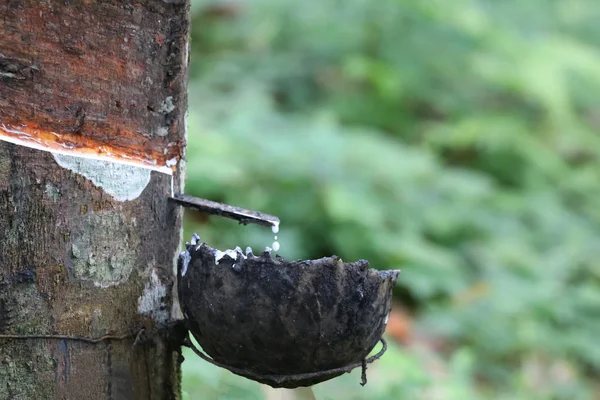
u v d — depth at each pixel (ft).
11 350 5.12
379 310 5.33
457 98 22.85
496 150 21.06
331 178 16.06
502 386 13.44
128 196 5.61
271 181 15.79
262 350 5.15
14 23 4.86
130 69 5.49
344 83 21.25
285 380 5.25
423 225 16.88
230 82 19.88
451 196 17.99
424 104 22.29
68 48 5.11
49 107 5.08
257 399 7.83
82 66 5.20
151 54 5.63
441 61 22.86
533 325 14.57
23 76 4.94
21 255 5.09
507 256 16.62
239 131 16.78
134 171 5.64
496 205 18.45
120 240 5.58
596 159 23.44
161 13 5.63
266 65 20.85
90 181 5.35
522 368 13.96
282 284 5.03
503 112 23.47
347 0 21.90
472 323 14.55
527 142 21.38
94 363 5.52
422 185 17.83
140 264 5.78
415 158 18.24
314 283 5.04
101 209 5.44
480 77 23.18
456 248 17.12
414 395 10.58
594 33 30.53
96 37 5.24
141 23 5.50
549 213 18.72
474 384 13.37
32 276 5.15
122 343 5.70
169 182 6.00
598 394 14.19
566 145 23.26
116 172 5.50
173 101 5.87
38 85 5.01
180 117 6.00
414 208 16.92
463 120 21.50
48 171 5.13
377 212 15.70
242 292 5.09
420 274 15.23
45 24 4.98
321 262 5.06
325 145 16.66
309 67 21.22
